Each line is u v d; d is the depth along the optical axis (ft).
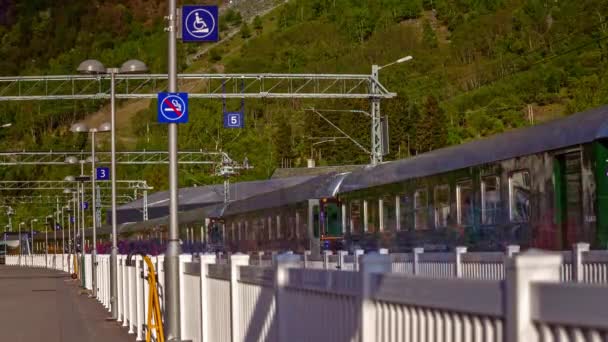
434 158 102.42
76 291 178.29
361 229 124.26
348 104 537.24
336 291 30.12
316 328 32.58
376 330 26.99
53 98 182.39
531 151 81.66
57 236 466.70
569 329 17.35
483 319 20.38
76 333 88.07
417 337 23.90
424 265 78.74
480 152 91.66
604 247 71.82
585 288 16.75
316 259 104.17
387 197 115.24
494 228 88.53
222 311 47.91
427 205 103.55
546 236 79.56
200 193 341.62
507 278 18.95
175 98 59.98
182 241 223.10
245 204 176.45
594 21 634.43
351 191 127.44
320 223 133.28
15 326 98.48
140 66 125.08
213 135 457.68
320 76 174.60
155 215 370.32
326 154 545.85
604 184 72.08
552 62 631.56
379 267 27.40
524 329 18.34
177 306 57.57
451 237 97.45
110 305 112.78
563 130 77.56
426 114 525.75
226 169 266.57
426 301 22.98
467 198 94.17
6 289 189.37
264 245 162.30
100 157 330.13
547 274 18.42
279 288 36.65
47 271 335.26
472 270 68.85
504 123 582.35
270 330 38.37
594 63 608.60
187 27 65.62
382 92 171.63
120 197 473.26
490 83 651.25
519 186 84.17
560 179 77.92
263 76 178.50
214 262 51.49
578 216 75.10
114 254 108.47
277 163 553.23
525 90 617.21
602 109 74.18
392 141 530.68
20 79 184.03
